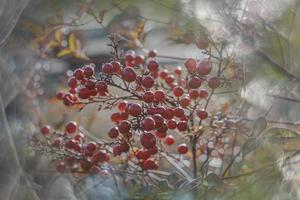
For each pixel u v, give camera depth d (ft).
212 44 1.70
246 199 1.57
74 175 1.71
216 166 1.73
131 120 1.64
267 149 1.60
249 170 1.59
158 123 1.61
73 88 1.73
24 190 1.65
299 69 1.63
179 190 1.61
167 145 1.77
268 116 1.63
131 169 1.72
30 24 1.97
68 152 1.73
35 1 1.94
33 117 1.82
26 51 1.97
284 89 1.63
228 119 1.69
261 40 1.64
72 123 1.82
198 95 1.67
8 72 1.77
